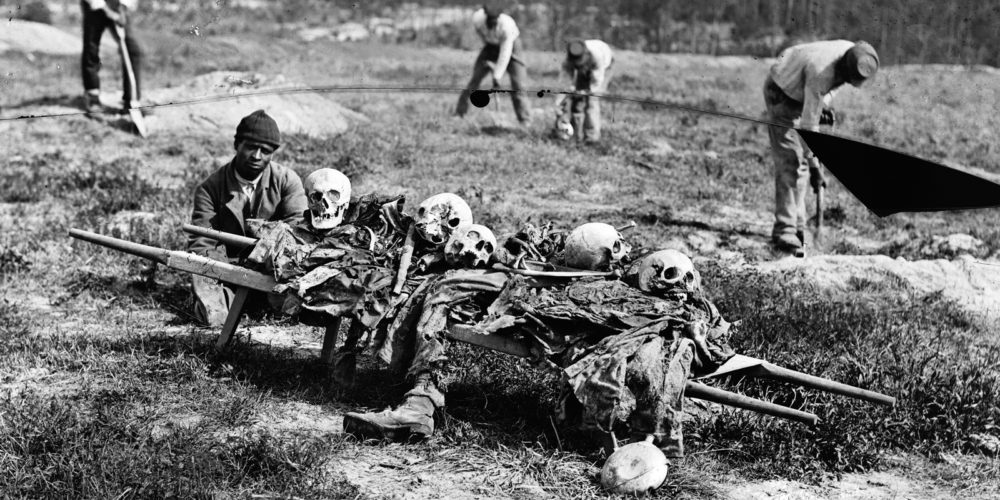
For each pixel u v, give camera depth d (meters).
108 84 21.42
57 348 6.70
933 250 11.31
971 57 37.91
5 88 20.17
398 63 29.39
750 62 34.44
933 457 5.96
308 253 6.07
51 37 29.16
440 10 46.09
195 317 7.50
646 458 5.10
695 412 6.24
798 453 5.68
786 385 6.39
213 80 17.25
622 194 13.30
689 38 41.12
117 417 5.57
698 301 5.77
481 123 17.69
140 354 6.57
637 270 5.80
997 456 6.03
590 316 5.42
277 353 6.82
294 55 29.80
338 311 5.86
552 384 6.23
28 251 9.14
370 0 44.75
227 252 7.39
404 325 5.80
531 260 6.06
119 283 8.24
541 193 12.82
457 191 12.03
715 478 5.43
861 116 23.91
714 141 18.23
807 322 7.80
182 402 5.93
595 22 42.88
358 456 5.37
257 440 5.33
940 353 7.56
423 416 5.49
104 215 10.57
